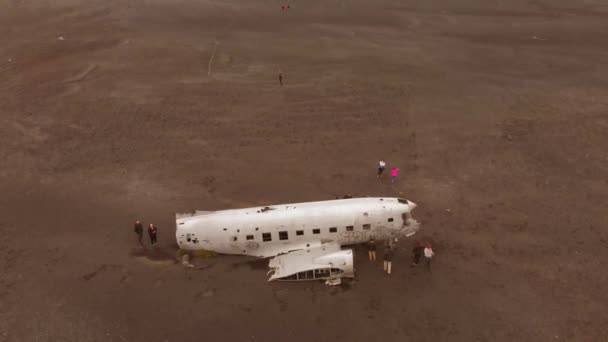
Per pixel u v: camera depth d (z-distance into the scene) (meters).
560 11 75.38
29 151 32.12
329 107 39.94
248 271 21.05
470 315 18.77
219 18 69.69
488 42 59.62
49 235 23.75
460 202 26.48
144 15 69.31
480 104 40.59
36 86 43.69
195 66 49.69
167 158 31.62
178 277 20.75
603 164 30.61
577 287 20.14
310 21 68.88
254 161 31.45
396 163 31.08
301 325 18.36
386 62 51.41
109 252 22.47
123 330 18.16
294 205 21.84
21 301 19.45
